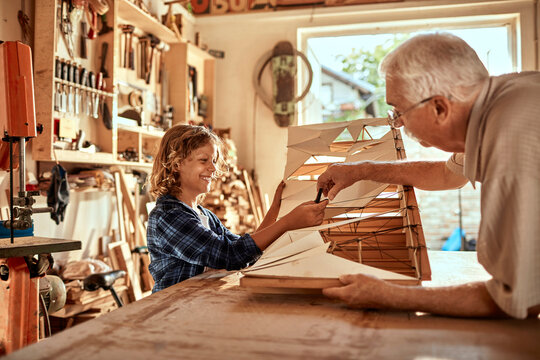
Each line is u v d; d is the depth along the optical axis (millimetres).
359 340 732
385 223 1283
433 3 4859
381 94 5258
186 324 828
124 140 3895
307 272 993
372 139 1734
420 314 881
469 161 921
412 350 685
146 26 4160
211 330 792
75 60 3328
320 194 1382
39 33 2885
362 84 5312
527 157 788
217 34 5523
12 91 1637
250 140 5449
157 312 911
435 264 1532
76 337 760
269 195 5363
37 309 1710
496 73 4953
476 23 4980
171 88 4645
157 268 1625
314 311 911
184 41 4629
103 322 842
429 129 967
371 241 1207
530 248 775
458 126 939
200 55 5141
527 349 688
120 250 3531
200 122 4953
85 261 3168
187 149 1736
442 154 5137
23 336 1658
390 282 949
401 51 947
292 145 1835
